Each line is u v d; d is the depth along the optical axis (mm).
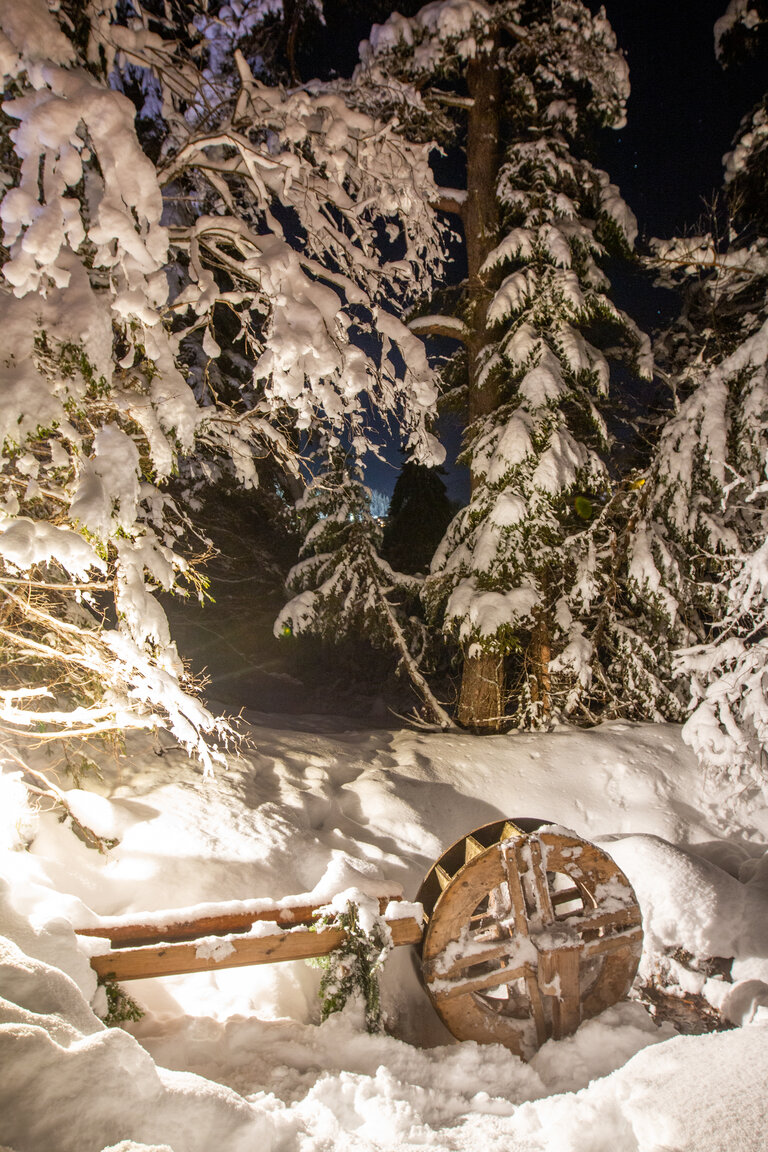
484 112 9438
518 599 8406
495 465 8445
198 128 5000
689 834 6801
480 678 9438
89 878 4590
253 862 5105
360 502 9898
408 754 7457
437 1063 4148
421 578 10234
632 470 9578
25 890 3916
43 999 3006
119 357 5035
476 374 9492
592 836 6602
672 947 5387
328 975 4230
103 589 4477
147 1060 2832
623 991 4758
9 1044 2572
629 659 8945
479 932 5141
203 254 5168
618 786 7262
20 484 4184
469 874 4383
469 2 8367
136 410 3975
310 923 4371
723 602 8938
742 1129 2801
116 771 5828
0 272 3824
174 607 13320
